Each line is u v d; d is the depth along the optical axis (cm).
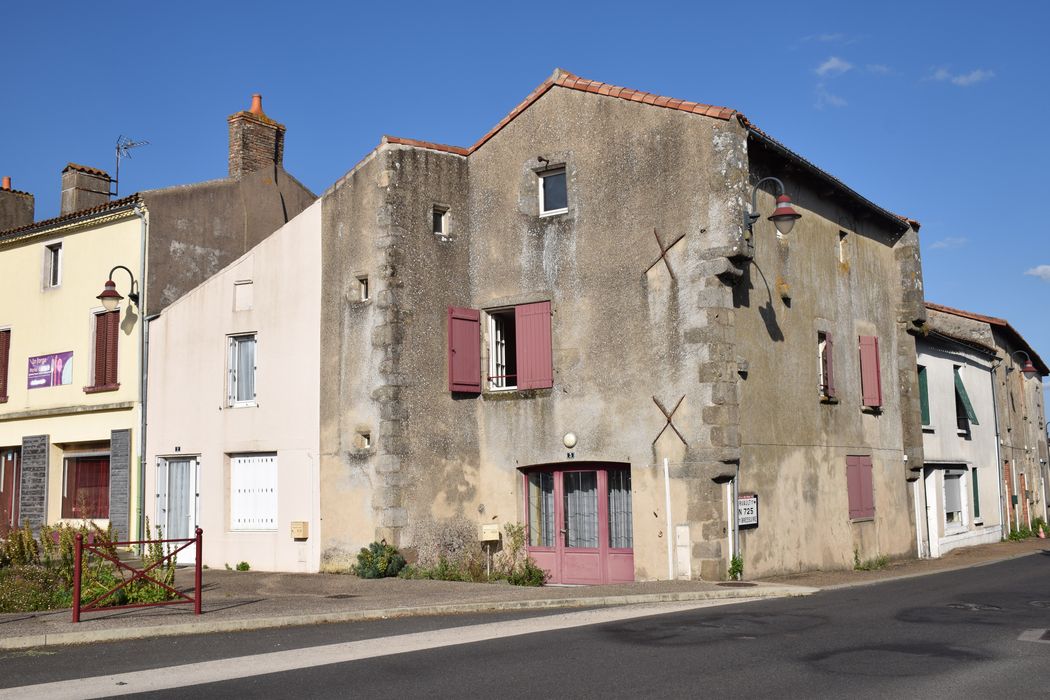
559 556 1569
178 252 1991
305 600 1218
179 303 1853
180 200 2008
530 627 987
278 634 977
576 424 1551
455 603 1159
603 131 1581
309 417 1647
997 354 2884
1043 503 3428
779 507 1559
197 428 1786
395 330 1552
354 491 1565
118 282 1988
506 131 1673
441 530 1566
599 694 665
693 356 1452
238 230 2095
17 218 2425
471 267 1680
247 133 2155
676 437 1453
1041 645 845
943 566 1878
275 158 2208
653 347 1493
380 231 1580
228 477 1738
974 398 2695
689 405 1448
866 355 1912
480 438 1641
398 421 1534
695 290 1461
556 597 1216
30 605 1159
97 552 1095
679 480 1443
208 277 2033
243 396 1759
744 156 1476
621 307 1530
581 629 965
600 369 1538
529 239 1628
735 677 716
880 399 1931
